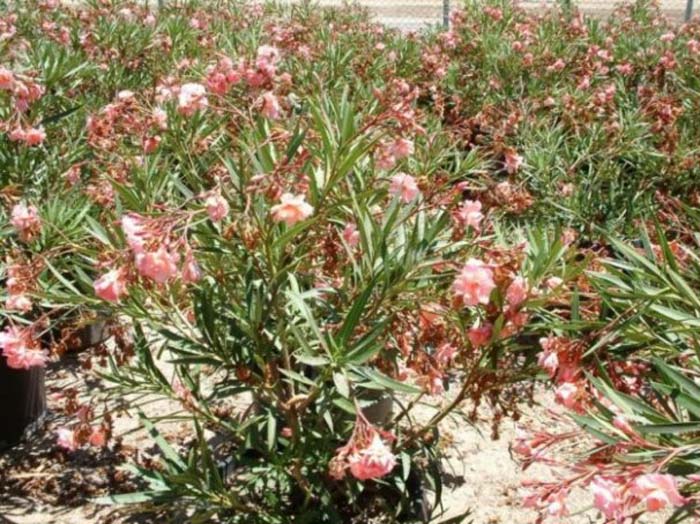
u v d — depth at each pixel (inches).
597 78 144.3
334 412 58.8
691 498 38.2
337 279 58.0
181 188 55.7
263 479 58.1
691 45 148.7
